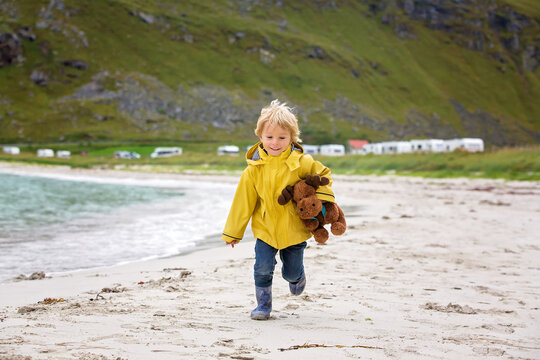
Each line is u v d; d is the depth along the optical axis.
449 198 18.28
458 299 4.62
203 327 3.57
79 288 5.38
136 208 16.92
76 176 49.25
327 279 5.55
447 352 3.06
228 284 5.35
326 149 89.88
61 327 3.54
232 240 3.97
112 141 146.62
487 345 3.23
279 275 5.85
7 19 184.75
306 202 3.73
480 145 77.25
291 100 188.62
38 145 135.75
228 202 19.20
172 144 147.00
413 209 14.46
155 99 171.88
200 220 13.23
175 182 36.88
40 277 6.11
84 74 176.12
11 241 9.65
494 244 8.20
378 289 5.04
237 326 3.62
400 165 41.78
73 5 197.75
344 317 3.94
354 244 8.24
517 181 27.20
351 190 23.20
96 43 189.00
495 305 4.40
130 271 6.47
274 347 3.09
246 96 185.62
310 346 3.09
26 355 2.85
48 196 23.22
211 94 181.12
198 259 7.38
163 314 3.98
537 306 4.37
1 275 6.49
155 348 3.02
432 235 9.27
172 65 191.75
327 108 190.12
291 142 3.93
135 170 62.50
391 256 7.11
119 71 180.38
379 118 193.62
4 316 3.95
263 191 3.89
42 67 173.25
